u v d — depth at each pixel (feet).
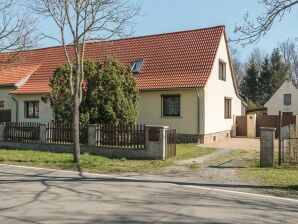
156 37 98.17
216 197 32.76
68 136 66.69
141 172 46.96
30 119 100.68
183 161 55.67
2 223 24.02
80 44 60.29
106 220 24.95
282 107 191.21
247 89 232.32
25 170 48.01
